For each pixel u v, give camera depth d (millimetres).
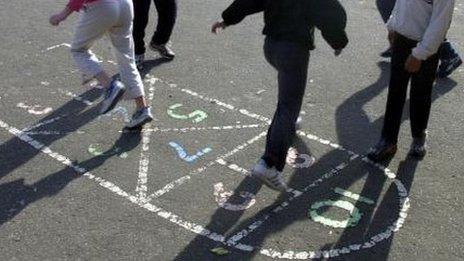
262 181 4203
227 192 4375
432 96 5559
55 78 5656
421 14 4238
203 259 3869
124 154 4707
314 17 4047
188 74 5820
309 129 5059
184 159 4680
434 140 4973
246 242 3994
